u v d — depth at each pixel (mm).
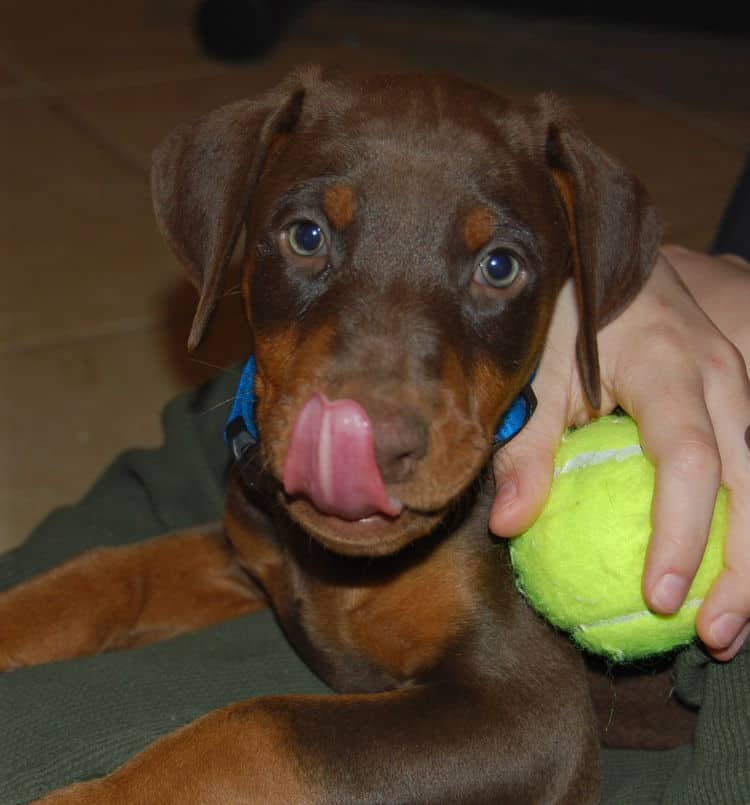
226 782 531
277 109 600
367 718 551
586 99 1435
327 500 503
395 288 548
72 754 550
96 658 622
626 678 614
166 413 752
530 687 570
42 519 790
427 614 585
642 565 516
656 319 572
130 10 1743
